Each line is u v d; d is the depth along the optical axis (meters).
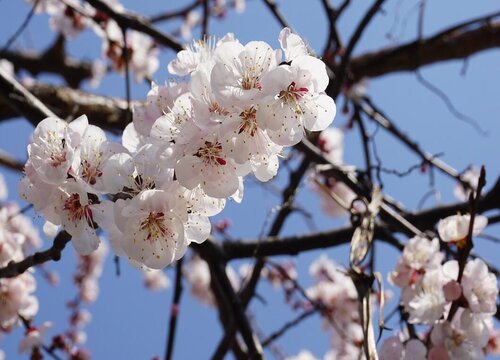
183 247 0.44
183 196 0.44
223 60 0.43
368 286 0.53
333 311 1.09
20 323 0.65
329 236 0.76
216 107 0.43
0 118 0.93
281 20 0.88
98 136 0.46
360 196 0.67
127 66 0.68
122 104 0.85
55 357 0.65
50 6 1.08
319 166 0.70
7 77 0.62
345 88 0.95
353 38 0.79
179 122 0.44
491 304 0.54
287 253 0.77
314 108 0.44
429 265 0.56
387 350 0.55
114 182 0.45
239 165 0.44
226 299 0.69
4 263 0.60
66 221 0.45
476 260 0.55
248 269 0.70
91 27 1.08
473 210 0.53
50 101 0.84
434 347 0.54
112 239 0.45
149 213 0.44
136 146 0.46
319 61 0.43
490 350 0.63
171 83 0.46
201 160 0.43
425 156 0.90
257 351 0.65
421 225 0.76
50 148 0.45
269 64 0.43
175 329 0.79
